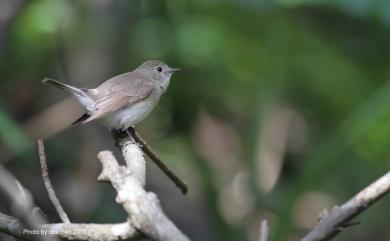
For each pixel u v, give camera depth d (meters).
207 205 11.25
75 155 11.55
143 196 3.76
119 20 11.73
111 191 10.90
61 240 4.10
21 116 12.24
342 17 12.41
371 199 4.05
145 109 8.71
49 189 4.74
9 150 10.82
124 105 8.29
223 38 13.58
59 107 12.22
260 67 13.28
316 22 12.53
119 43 11.73
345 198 12.84
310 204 14.16
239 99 14.48
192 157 12.02
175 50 12.90
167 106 14.05
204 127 15.09
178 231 3.49
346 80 13.16
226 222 10.98
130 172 4.26
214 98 14.49
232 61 13.84
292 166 14.79
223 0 11.23
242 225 11.12
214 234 11.41
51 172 11.32
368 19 10.61
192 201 13.23
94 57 11.46
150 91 8.70
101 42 11.52
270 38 11.88
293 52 12.54
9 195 3.89
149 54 12.94
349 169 12.63
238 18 13.27
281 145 14.73
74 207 10.77
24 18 12.26
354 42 12.82
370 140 11.66
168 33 12.69
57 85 8.16
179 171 13.80
